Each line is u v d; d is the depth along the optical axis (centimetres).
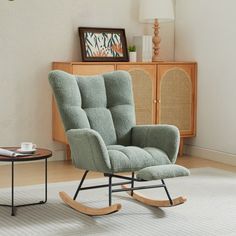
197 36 720
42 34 677
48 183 596
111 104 555
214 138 706
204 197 556
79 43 695
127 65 684
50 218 500
